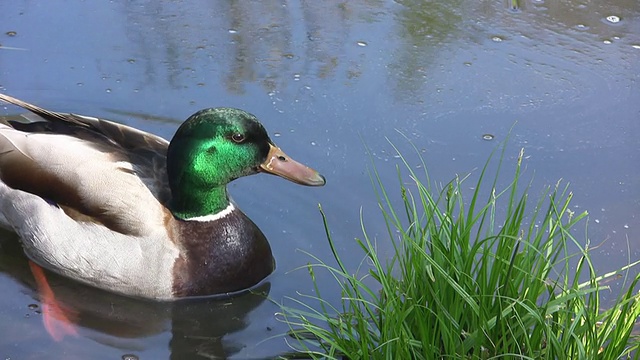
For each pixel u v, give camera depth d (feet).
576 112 7.13
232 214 6.37
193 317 6.23
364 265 6.36
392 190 6.66
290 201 6.64
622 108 7.16
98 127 6.48
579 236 6.48
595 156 6.89
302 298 6.26
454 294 5.82
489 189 6.68
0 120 6.61
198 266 6.28
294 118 7.01
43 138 6.43
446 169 6.77
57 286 6.31
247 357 6.04
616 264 6.36
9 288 6.29
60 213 6.33
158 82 7.18
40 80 7.14
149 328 6.17
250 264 6.35
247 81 7.20
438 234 5.92
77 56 7.29
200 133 6.25
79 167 6.34
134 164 6.37
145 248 6.24
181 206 6.32
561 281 6.24
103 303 6.25
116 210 6.27
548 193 6.68
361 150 6.86
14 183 6.44
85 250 6.28
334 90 7.17
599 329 5.88
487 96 7.19
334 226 6.53
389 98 7.14
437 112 7.08
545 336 5.85
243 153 6.29
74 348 6.06
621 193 6.69
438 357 5.78
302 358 6.01
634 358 5.76
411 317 5.86
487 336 5.74
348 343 5.89
